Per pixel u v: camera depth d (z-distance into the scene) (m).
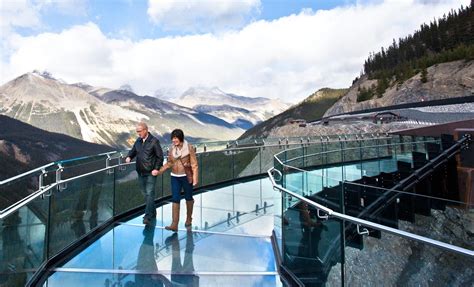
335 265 3.22
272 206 7.98
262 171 12.48
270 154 12.94
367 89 127.56
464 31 131.00
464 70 87.62
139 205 7.27
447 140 14.23
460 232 8.78
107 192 5.99
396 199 7.13
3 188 3.23
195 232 5.84
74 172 4.83
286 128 82.44
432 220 8.38
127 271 4.20
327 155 10.59
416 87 95.25
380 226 2.74
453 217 8.84
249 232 5.97
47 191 4.04
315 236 3.63
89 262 4.40
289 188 4.77
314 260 3.64
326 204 5.15
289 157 7.64
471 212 9.05
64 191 4.55
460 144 13.34
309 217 3.76
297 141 14.33
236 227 6.26
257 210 7.60
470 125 14.98
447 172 13.06
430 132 17.09
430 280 2.44
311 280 3.68
